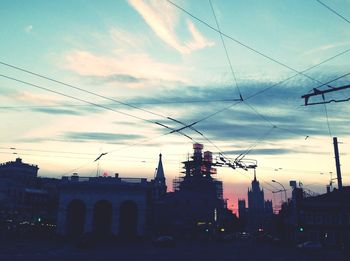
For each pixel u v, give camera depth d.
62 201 56.28
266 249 43.53
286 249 45.06
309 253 36.94
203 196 82.81
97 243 49.12
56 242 48.25
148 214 66.06
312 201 61.31
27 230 67.12
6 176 100.94
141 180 60.41
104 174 71.06
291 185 68.69
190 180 105.88
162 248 40.62
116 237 55.59
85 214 56.78
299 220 60.16
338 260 27.64
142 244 48.66
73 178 59.47
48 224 69.38
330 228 57.09
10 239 53.19
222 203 98.00
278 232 83.25
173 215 76.50
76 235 55.62
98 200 56.88
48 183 95.19
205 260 25.03
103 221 57.88
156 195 79.06
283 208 80.00
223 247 46.09
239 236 106.81
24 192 74.75
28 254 26.61
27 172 103.75
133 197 57.78
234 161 26.27
